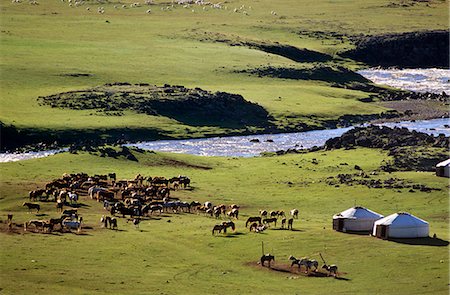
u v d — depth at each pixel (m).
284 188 106.00
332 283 68.19
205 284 67.94
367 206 95.88
